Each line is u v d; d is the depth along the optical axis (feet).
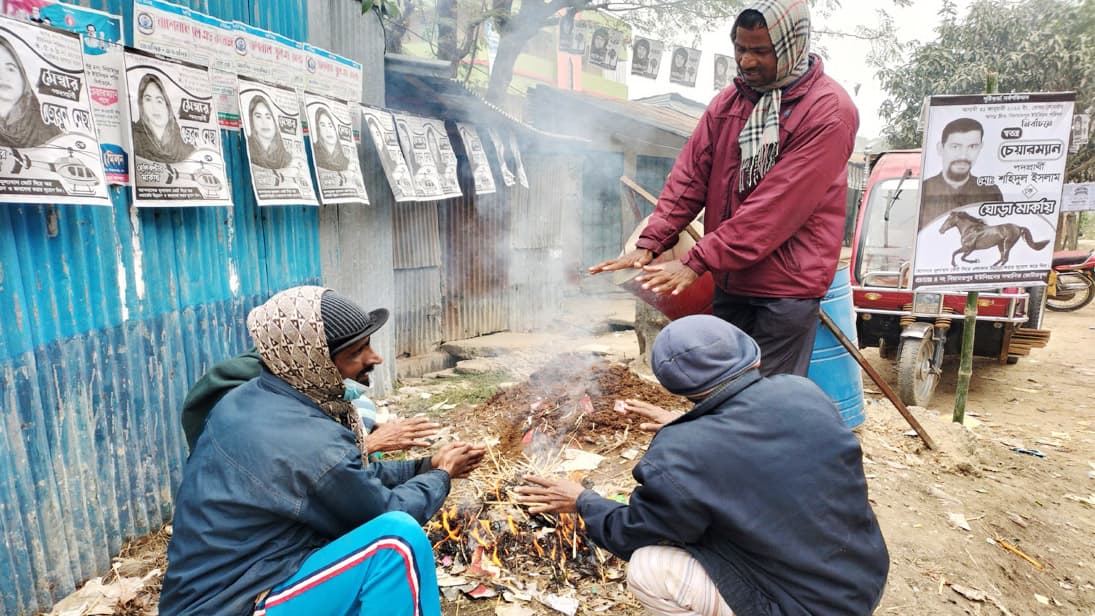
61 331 8.53
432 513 6.99
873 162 23.47
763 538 5.68
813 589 5.73
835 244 9.55
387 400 18.12
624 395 13.91
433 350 24.64
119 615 8.36
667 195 10.64
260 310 6.11
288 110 12.98
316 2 15.06
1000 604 9.78
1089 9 43.60
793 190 8.75
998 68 44.86
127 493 9.77
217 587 5.62
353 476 5.84
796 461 5.70
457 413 15.12
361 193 15.69
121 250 9.52
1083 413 20.17
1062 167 14.34
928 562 10.56
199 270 11.32
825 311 13.47
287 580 5.79
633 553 6.76
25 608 8.08
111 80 8.99
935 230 14.89
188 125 10.31
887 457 14.48
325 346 5.94
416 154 17.97
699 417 6.16
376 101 18.17
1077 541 12.07
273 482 5.58
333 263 16.39
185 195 10.25
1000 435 17.99
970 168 14.49
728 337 6.22
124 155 9.26
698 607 6.23
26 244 7.99
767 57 8.57
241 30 11.91
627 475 11.21
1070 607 10.17
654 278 9.12
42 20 8.00
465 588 8.91
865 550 5.94
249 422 5.79
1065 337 32.32
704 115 10.32
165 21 10.18
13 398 7.84
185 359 11.06
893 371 24.02
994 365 26.66
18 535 7.94
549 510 7.68
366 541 5.89
